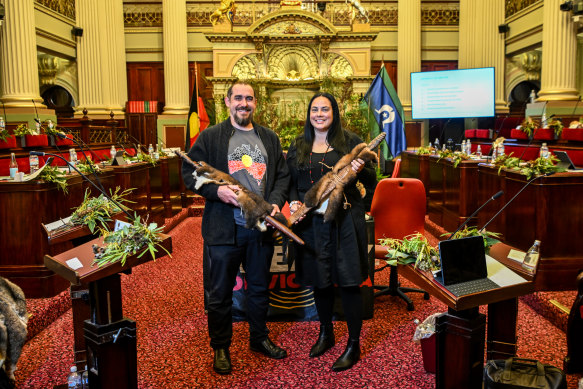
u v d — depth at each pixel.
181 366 2.92
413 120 12.58
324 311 3.02
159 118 12.41
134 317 3.76
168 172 7.73
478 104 10.80
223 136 2.87
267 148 2.92
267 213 2.65
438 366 2.21
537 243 2.43
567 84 8.85
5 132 6.01
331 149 2.89
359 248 2.84
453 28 13.72
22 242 3.97
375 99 6.10
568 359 2.71
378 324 3.52
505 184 4.62
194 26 13.64
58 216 4.20
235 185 2.70
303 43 12.45
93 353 2.22
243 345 3.19
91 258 2.17
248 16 13.59
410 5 12.91
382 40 13.73
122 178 5.69
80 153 7.94
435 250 2.25
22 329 2.17
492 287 2.11
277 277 3.57
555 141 6.80
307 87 12.61
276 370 2.84
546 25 8.97
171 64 12.76
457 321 2.14
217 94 12.27
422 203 3.82
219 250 2.80
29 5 8.55
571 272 3.91
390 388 2.61
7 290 2.25
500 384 2.06
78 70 12.09
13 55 8.40
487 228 5.27
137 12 13.59
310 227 2.84
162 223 7.31
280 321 3.62
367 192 2.99
